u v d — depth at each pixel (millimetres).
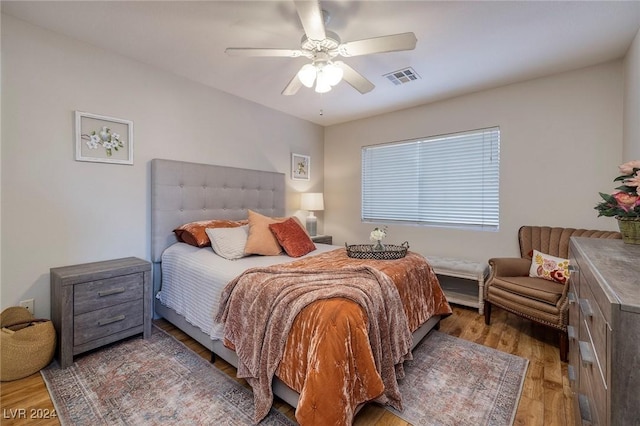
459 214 3518
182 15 1973
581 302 1161
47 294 2180
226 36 2225
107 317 2162
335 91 3289
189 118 3033
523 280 2533
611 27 2049
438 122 3596
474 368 2006
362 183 4398
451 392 1753
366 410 1594
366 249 2586
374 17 1950
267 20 2021
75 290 2008
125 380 1836
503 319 2867
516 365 2041
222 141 3346
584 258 1181
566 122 2789
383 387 1372
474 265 3127
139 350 2201
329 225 4762
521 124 3023
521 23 2018
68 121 2262
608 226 2625
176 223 2859
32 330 1876
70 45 2256
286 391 1533
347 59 2541
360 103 3684
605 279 878
